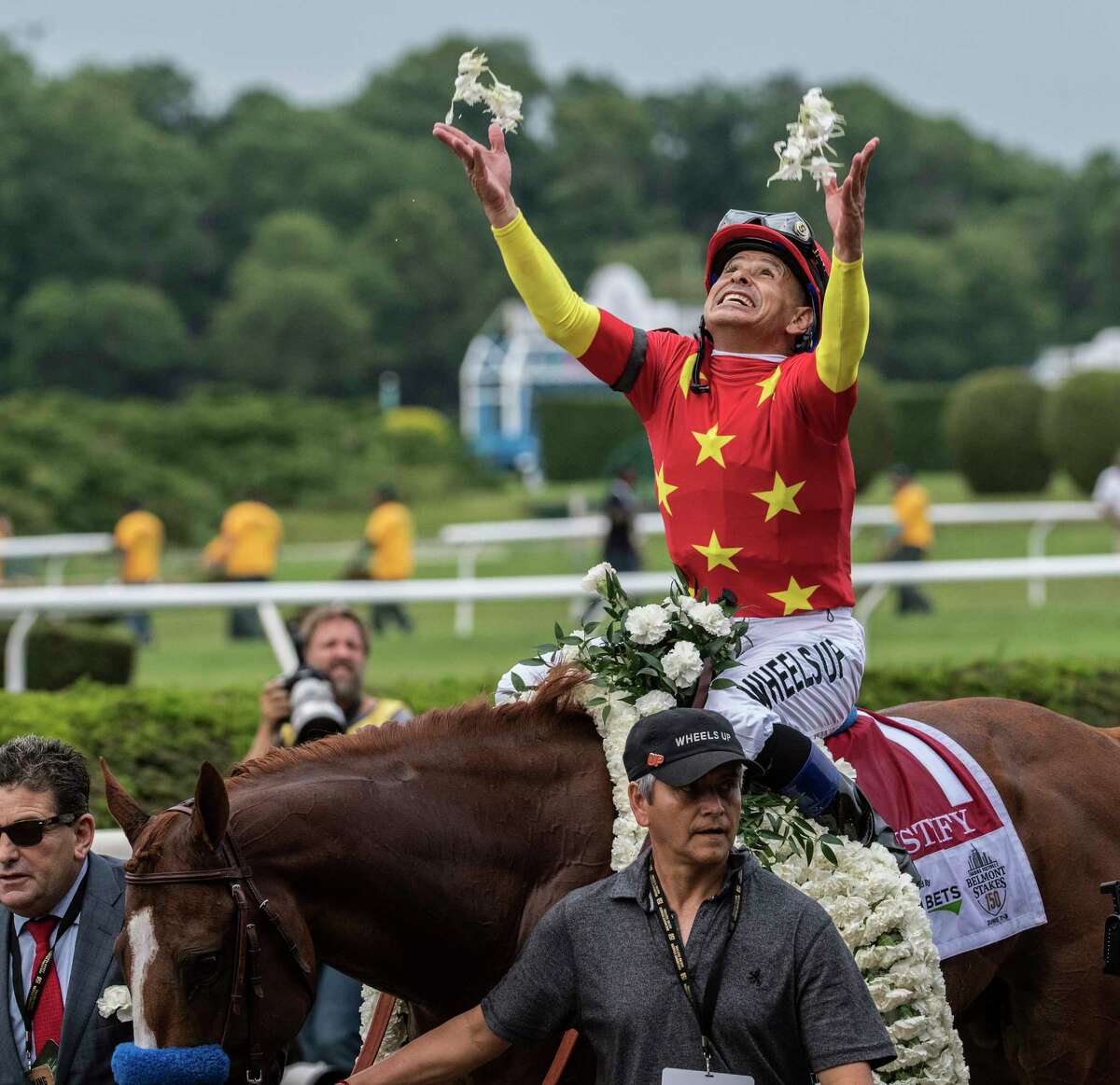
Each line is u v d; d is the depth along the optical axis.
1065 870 8.15
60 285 145.25
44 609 18.56
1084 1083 8.23
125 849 10.63
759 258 7.68
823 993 5.81
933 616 29.23
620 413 87.06
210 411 78.56
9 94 154.38
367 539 30.88
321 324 145.25
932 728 8.35
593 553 47.16
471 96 7.73
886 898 7.03
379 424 86.94
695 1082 5.79
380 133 187.00
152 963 6.02
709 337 7.72
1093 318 170.62
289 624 16.58
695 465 7.64
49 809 7.20
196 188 170.00
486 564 46.06
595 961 5.98
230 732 14.48
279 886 6.42
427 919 6.77
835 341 7.11
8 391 143.00
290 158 174.88
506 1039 6.20
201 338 155.75
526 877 6.96
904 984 6.98
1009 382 60.81
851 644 7.71
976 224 180.38
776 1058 5.83
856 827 7.27
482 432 112.88
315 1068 11.59
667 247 156.12
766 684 7.41
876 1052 5.80
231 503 72.75
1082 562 22.31
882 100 192.38
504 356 112.75
